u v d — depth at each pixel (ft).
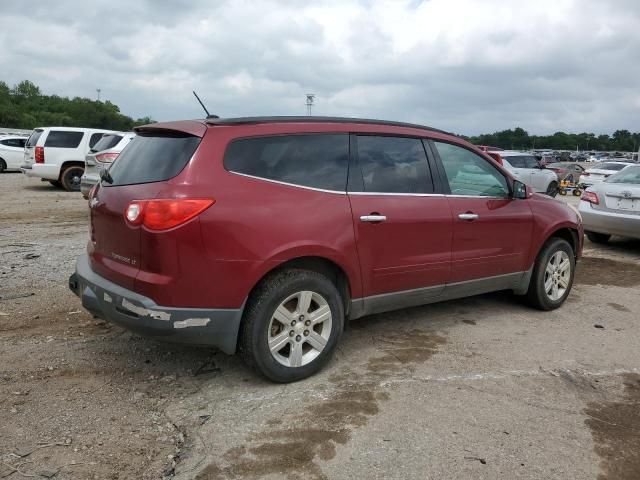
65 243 27.94
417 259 14.78
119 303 11.73
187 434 10.69
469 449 10.28
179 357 14.21
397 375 13.38
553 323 17.58
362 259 13.62
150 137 13.20
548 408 11.91
